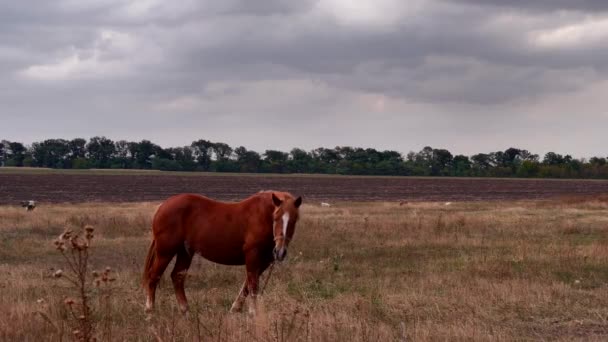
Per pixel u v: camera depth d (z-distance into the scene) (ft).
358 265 50.57
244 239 33.58
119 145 524.11
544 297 37.37
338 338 26.73
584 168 490.90
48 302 32.14
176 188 242.58
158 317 31.01
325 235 67.92
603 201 144.87
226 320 29.09
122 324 29.53
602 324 32.81
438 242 63.82
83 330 21.04
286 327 27.68
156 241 34.45
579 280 44.32
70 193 201.36
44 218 82.94
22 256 55.31
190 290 40.50
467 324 30.63
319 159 513.86
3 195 186.80
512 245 61.98
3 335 26.78
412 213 105.29
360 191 244.22
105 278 20.75
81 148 523.29
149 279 34.37
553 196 217.36
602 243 62.44
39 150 518.78
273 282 41.98
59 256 55.57
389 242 63.77
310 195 211.20
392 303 35.73
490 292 38.37
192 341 25.48
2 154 531.50
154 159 495.00
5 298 34.19
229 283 43.14
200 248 34.24
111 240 63.87
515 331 31.09
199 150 507.30
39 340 26.25
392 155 524.93
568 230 75.72
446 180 398.62
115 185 261.44
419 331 28.73
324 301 35.55
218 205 34.53
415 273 46.96
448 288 40.57
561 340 29.30
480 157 534.37
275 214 32.32
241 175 424.46
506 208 124.06
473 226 79.10
